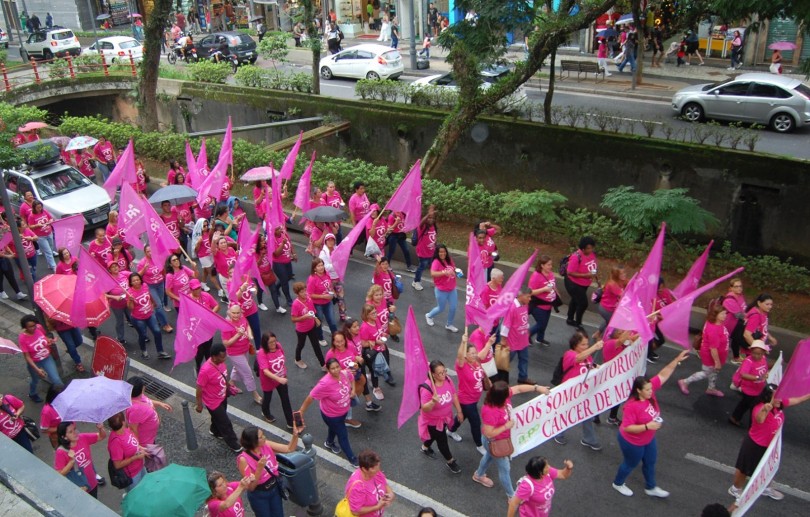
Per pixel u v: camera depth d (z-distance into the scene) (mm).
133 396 8820
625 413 8430
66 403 8180
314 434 10422
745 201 15391
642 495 8945
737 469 8641
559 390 8898
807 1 12055
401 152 21172
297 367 12070
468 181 19781
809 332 12180
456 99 20219
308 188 15383
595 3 15711
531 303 11828
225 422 9773
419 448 10023
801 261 15078
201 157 17312
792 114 21109
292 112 23234
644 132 17188
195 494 6633
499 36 16922
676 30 27078
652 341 11523
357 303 14289
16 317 14297
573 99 26219
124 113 30672
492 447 8391
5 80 27359
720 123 22422
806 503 8734
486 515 8742
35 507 3807
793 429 10086
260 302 14328
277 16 46188
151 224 12641
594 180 17500
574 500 8922
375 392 11023
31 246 14969
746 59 29484
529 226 16141
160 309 13234
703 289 10008
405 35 41219
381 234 14805
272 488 7875
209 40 35219
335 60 31812
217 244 13148
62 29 39719
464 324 13320
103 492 9406
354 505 7277
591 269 12266
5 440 4297
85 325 11477
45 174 18875
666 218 14141
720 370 11203
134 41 37969
